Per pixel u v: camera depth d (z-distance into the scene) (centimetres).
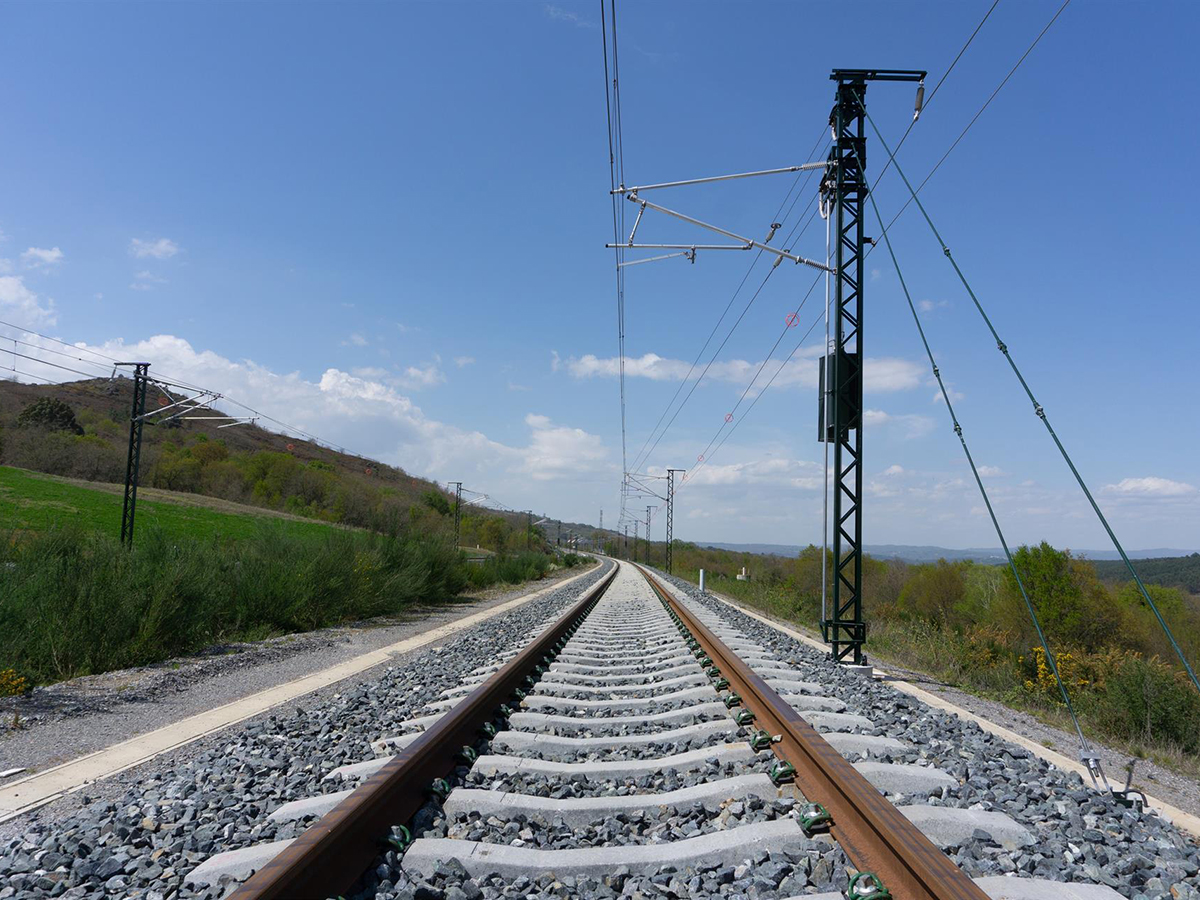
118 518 3869
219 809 438
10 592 1115
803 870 318
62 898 331
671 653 1095
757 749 511
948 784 452
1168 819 475
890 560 5378
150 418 2644
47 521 1556
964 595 4128
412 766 404
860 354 1276
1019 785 459
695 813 396
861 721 631
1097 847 361
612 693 786
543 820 393
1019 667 1416
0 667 1002
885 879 300
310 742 616
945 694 1049
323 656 1321
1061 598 2691
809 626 2131
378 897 300
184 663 1226
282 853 285
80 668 1120
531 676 871
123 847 386
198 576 1461
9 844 412
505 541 8106
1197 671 1456
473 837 367
